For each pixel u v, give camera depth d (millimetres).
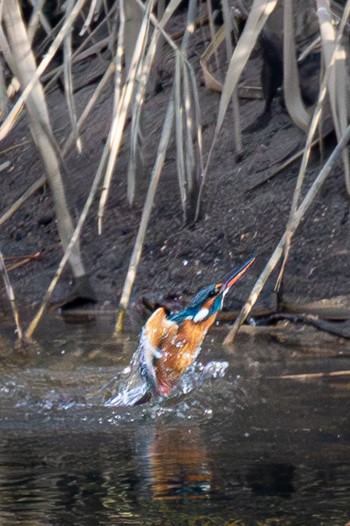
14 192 14898
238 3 12828
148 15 10242
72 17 9984
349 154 12125
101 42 14680
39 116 10891
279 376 8727
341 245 11641
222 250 12266
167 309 11234
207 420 7652
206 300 8781
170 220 12945
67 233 11461
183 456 6699
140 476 6277
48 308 12078
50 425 7688
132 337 10492
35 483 6184
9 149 15039
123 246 12898
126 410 8047
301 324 10555
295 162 12789
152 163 13703
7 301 12469
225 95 10250
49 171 11141
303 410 7703
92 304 12055
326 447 6781
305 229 11984
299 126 12328
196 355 8641
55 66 15570
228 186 12977
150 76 14734
